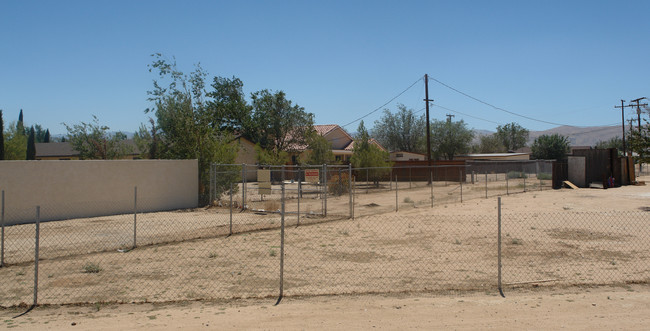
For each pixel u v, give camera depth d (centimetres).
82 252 1159
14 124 3794
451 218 1766
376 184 3691
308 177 2228
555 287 798
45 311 691
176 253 1146
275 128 4434
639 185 3547
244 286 834
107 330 591
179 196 2219
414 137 6619
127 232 1476
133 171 2052
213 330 586
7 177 1689
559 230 1420
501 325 593
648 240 1238
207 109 2644
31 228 1571
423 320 616
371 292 776
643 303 683
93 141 3111
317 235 1407
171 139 2600
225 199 2475
